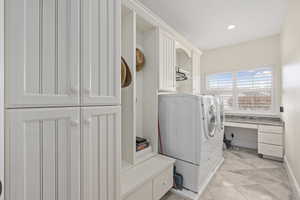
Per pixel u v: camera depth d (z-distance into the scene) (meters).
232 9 2.21
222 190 1.94
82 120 0.90
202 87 4.19
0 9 0.60
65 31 0.82
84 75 0.90
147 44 2.23
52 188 0.77
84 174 0.91
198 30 2.90
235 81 3.72
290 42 2.14
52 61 0.77
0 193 0.61
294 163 1.98
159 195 1.67
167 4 2.08
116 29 1.12
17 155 0.66
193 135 1.90
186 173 1.97
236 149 3.52
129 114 1.81
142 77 2.28
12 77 0.64
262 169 2.51
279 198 1.78
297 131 1.86
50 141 0.76
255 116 3.46
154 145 2.15
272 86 3.26
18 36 0.66
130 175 1.53
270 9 2.22
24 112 0.68
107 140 1.05
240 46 3.61
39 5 0.72
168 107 2.16
